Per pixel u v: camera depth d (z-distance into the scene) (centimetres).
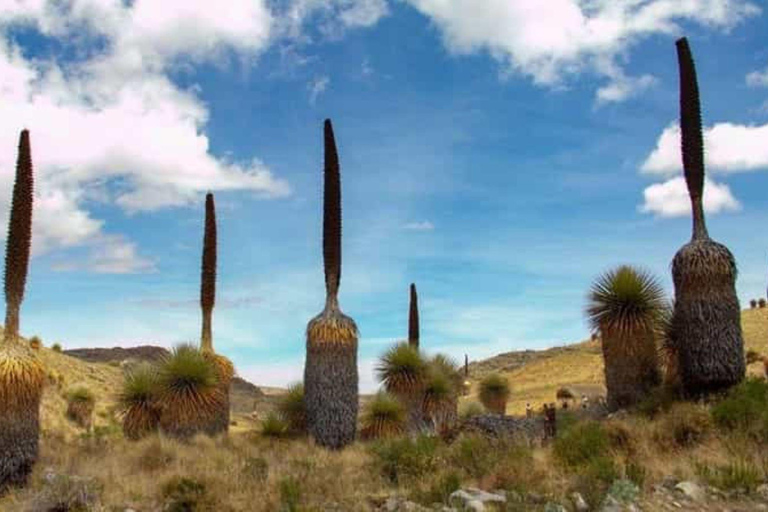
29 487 1284
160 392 2020
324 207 2097
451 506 976
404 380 2283
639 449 1245
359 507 1019
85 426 3338
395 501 1026
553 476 1114
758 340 5100
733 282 1711
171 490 1152
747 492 997
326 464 1459
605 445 1232
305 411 2058
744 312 6631
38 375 1380
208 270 2230
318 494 1118
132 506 1106
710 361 1669
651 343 1872
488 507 950
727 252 1716
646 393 1836
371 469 1286
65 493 1145
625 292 1883
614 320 1884
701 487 1011
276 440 1997
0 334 3020
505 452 1261
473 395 4644
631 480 1026
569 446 1241
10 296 1391
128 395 2167
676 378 1864
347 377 1994
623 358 1877
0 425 1314
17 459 1321
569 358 7881
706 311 1689
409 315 2867
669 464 1149
